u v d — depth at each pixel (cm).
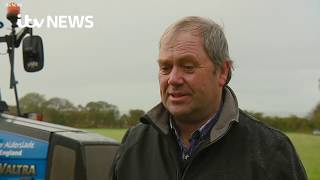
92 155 422
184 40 237
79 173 412
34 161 427
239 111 250
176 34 240
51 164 421
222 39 243
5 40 498
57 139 424
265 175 234
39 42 481
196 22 241
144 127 268
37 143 429
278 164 234
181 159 246
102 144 434
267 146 238
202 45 237
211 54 238
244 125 246
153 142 258
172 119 251
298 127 2262
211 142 238
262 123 249
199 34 238
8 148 438
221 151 240
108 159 433
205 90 238
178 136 250
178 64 238
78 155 414
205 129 245
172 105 242
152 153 255
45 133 431
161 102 258
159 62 245
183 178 240
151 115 253
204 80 238
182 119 244
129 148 264
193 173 240
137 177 254
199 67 237
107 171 429
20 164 431
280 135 242
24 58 486
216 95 244
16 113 504
